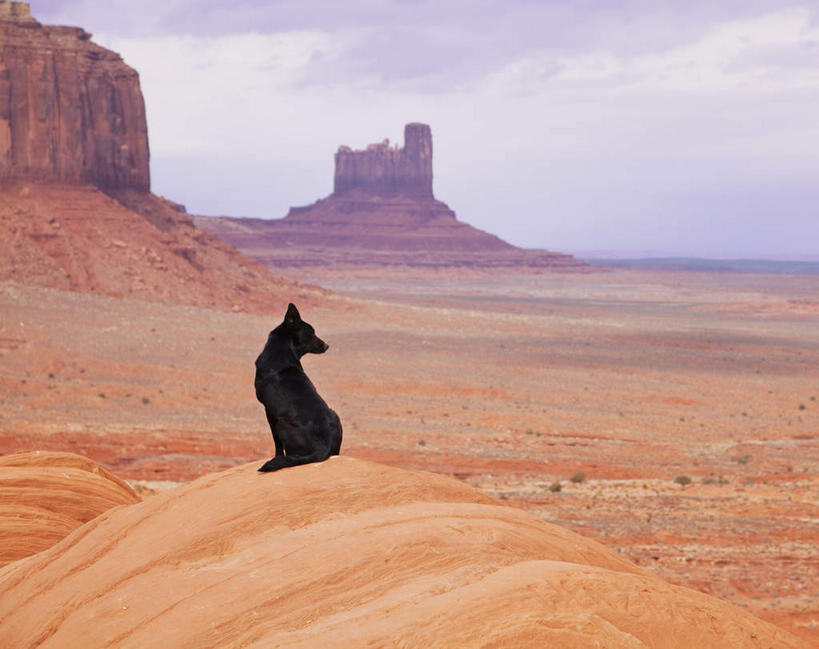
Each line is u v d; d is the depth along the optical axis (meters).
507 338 108.94
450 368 78.75
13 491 9.41
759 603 21.62
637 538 28.09
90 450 41.56
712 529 29.36
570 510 32.31
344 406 59.06
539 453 46.72
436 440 49.19
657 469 43.22
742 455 47.19
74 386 57.72
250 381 66.81
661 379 80.94
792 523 30.39
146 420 50.28
